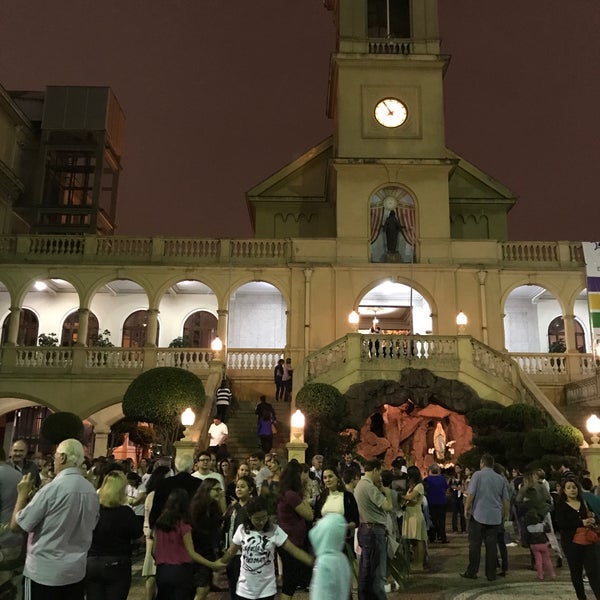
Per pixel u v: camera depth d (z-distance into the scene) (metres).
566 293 26.81
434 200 27.66
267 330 29.53
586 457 16.53
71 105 32.94
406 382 21.16
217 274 27.05
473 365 21.84
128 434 28.05
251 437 21.39
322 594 4.50
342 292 26.55
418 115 28.83
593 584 7.76
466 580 9.78
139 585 9.67
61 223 32.31
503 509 10.08
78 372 25.70
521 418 19.36
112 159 35.28
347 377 21.62
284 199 30.98
